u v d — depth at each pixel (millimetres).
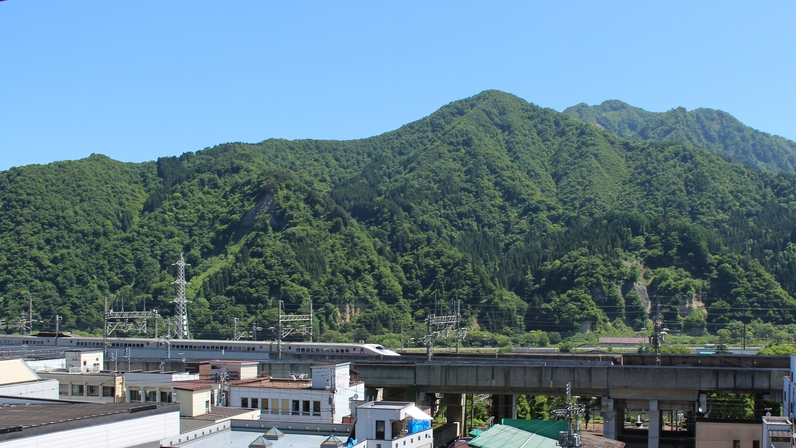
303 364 109875
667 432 112688
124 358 124875
